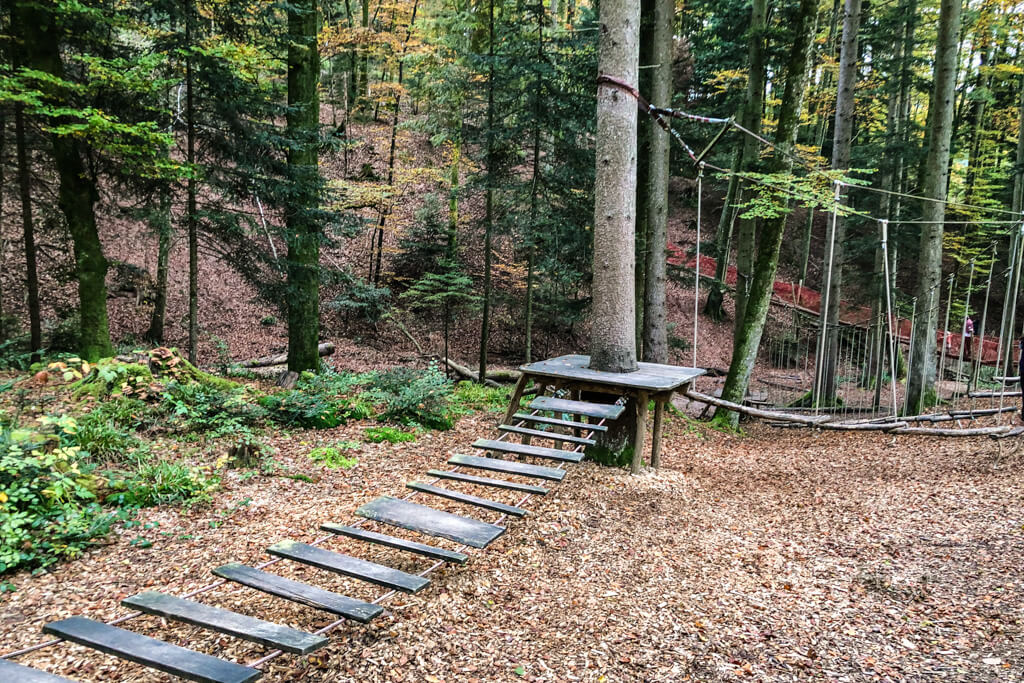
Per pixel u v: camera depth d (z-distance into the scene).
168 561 4.00
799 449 9.16
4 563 3.67
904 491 6.36
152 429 6.47
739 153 17.02
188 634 3.21
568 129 11.66
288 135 10.19
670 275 14.43
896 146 16.84
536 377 6.73
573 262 13.08
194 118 9.45
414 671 2.99
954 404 9.69
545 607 3.76
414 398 8.16
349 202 14.62
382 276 17.42
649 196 11.52
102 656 3.01
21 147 9.69
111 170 9.40
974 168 17.91
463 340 16.83
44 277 13.17
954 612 3.85
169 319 14.84
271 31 9.66
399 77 19.16
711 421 11.01
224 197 10.09
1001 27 14.20
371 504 4.06
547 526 4.93
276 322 15.85
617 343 6.49
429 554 3.43
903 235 16.61
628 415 6.57
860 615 3.85
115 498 4.70
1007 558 4.54
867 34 17.66
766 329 20.45
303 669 2.95
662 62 11.05
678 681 3.03
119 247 16.17
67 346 11.27
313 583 3.87
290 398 7.82
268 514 4.87
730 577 4.39
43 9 8.02
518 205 12.73
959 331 17.38
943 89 9.83
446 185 16.92
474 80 12.67
